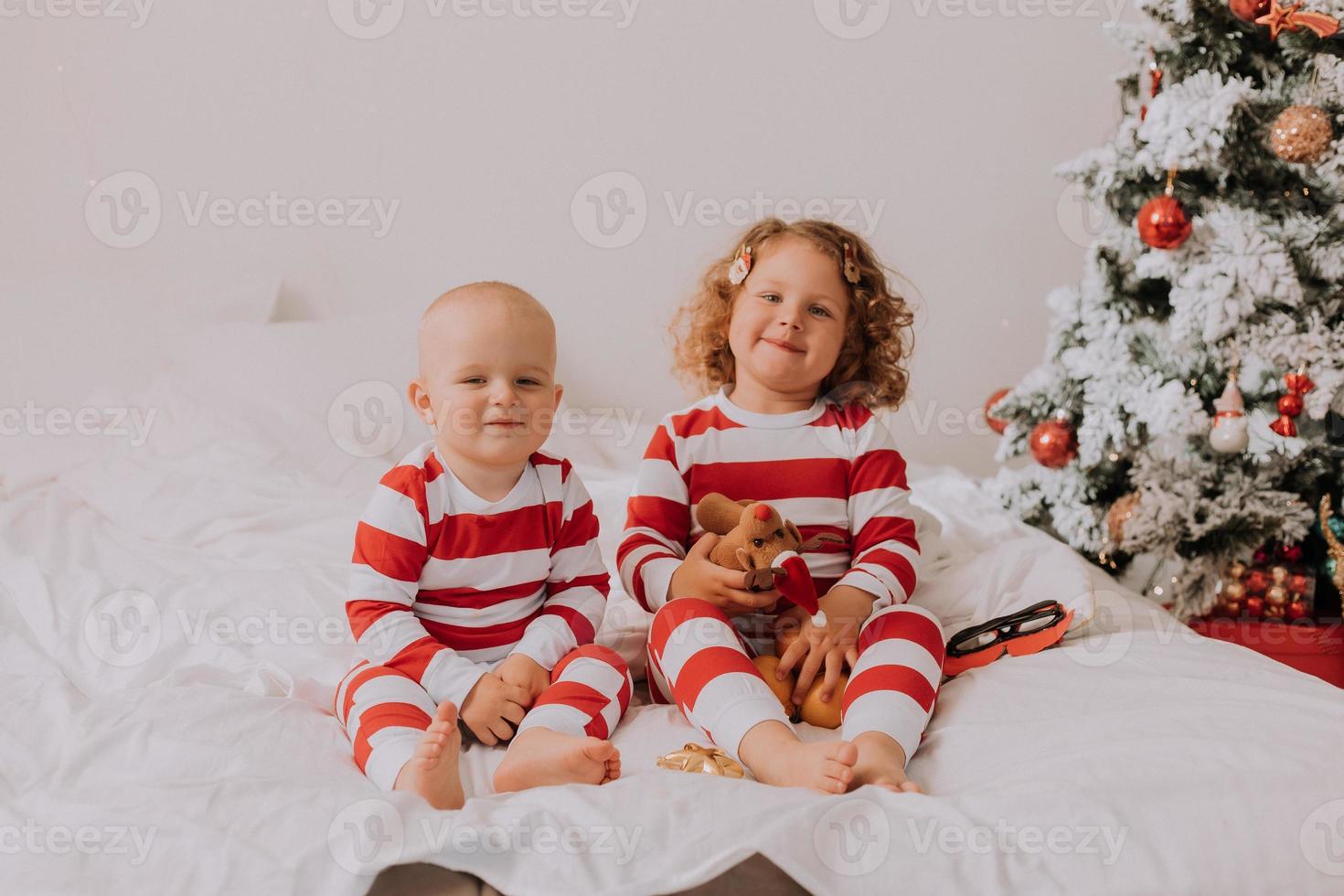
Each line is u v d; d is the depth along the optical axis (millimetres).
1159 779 919
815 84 2393
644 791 913
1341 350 1673
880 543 1371
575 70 2387
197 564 1535
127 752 1028
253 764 1019
